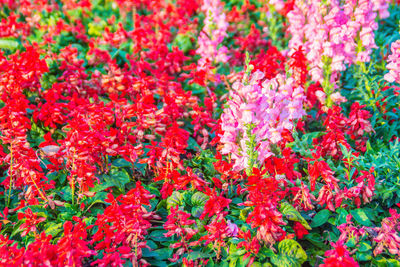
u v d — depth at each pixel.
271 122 1.09
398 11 1.63
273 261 1.02
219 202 1.04
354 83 1.36
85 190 1.08
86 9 1.75
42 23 1.61
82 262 1.02
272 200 1.03
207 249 1.06
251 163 1.08
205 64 1.32
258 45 1.56
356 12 1.26
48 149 1.12
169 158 1.09
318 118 1.27
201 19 1.67
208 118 1.20
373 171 1.08
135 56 1.48
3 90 1.22
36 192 1.08
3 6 1.72
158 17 1.64
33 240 1.06
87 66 1.44
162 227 1.09
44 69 1.25
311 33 1.27
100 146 1.11
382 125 1.24
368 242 1.05
